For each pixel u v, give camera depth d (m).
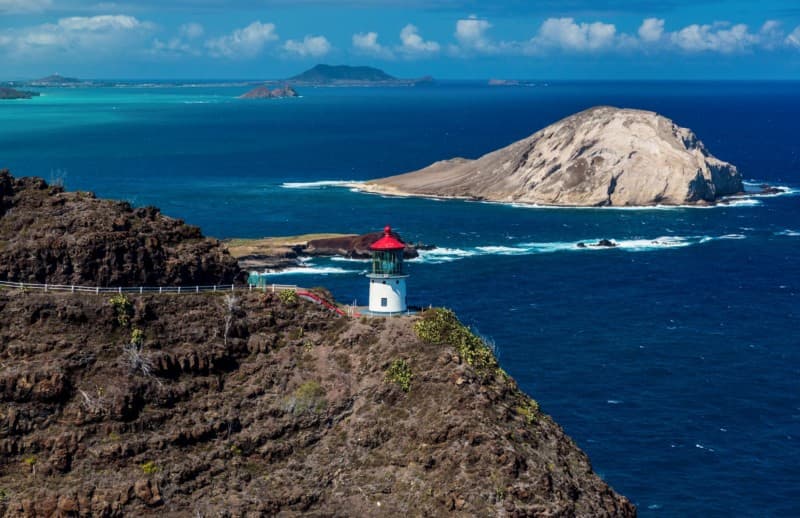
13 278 79.19
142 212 86.62
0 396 70.19
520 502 67.56
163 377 74.19
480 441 70.50
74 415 70.38
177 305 78.44
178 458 70.31
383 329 80.00
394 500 69.25
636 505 93.75
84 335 74.50
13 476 68.44
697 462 102.75
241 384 75.81
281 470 71.81
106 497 67.50
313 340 79.69
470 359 77.31
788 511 93.69
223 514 68.00
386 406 74.81
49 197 85.38
